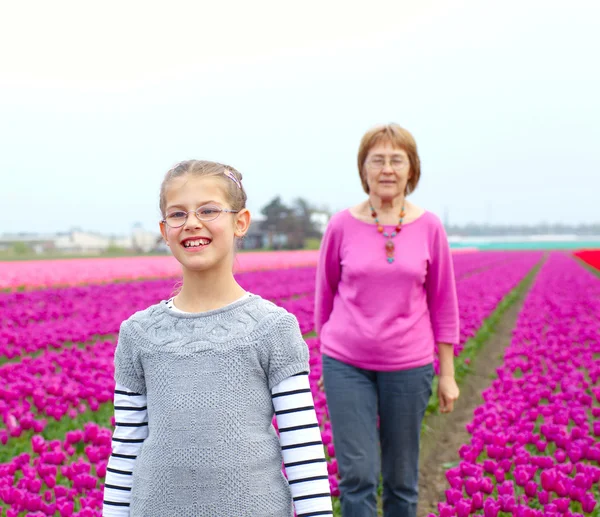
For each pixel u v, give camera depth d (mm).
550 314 15039
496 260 50031
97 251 123375
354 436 3646
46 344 9867
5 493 4152
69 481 5133
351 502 3623
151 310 2293
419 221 3859
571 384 7508
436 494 5566
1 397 6477
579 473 4602
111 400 7062
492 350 12430
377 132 3791
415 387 3729
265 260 51031
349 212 3988
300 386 2182
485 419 6184
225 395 2086
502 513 4574
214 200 2162
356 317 3748
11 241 139000
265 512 2076
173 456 2062
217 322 2166
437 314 3969
